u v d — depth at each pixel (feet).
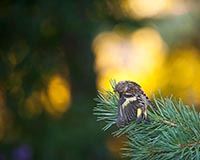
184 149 11.67
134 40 55.88
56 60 38.22
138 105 11.79
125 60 57.26
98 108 12.98
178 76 57.72
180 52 59.00
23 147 36.81
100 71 43.11
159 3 58.95
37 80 37.68
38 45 37.22
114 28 38.37
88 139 36.86
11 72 37.06
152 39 57.41
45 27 36.86
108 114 12.82
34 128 37.60
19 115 37.83
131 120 12.43
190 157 11.90
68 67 39.32
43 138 37.04
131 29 38.55
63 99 38.96
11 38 36.52
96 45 43.19
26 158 36.81
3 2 36.04
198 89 56.08
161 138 12.17
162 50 58.59
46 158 36.47
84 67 40.01
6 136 37.47
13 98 37.65
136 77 58.34
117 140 38.65
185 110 12.59
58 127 37.04
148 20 39.19
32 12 36.04
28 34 36.32
